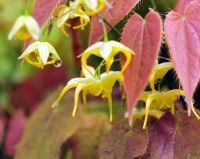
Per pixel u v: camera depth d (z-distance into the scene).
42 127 0.36
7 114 0.51
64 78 0.50
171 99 0.28
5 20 0.58
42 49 0.27
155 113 0.30
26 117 0.49
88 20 0.28
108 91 0.27
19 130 0.44
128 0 0.27
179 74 0.24
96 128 0.37
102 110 0.42
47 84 0.50
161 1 0.35
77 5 0.25
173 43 0.25
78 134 0.37
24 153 0.36
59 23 0.28
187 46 0.25
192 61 0.24
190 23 0.25
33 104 0.51
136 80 0.24
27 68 0.55
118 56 0.32
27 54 0.27
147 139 0.29
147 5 0.31
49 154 0.35
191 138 0.29
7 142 0.44
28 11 0.28
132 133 0.29
